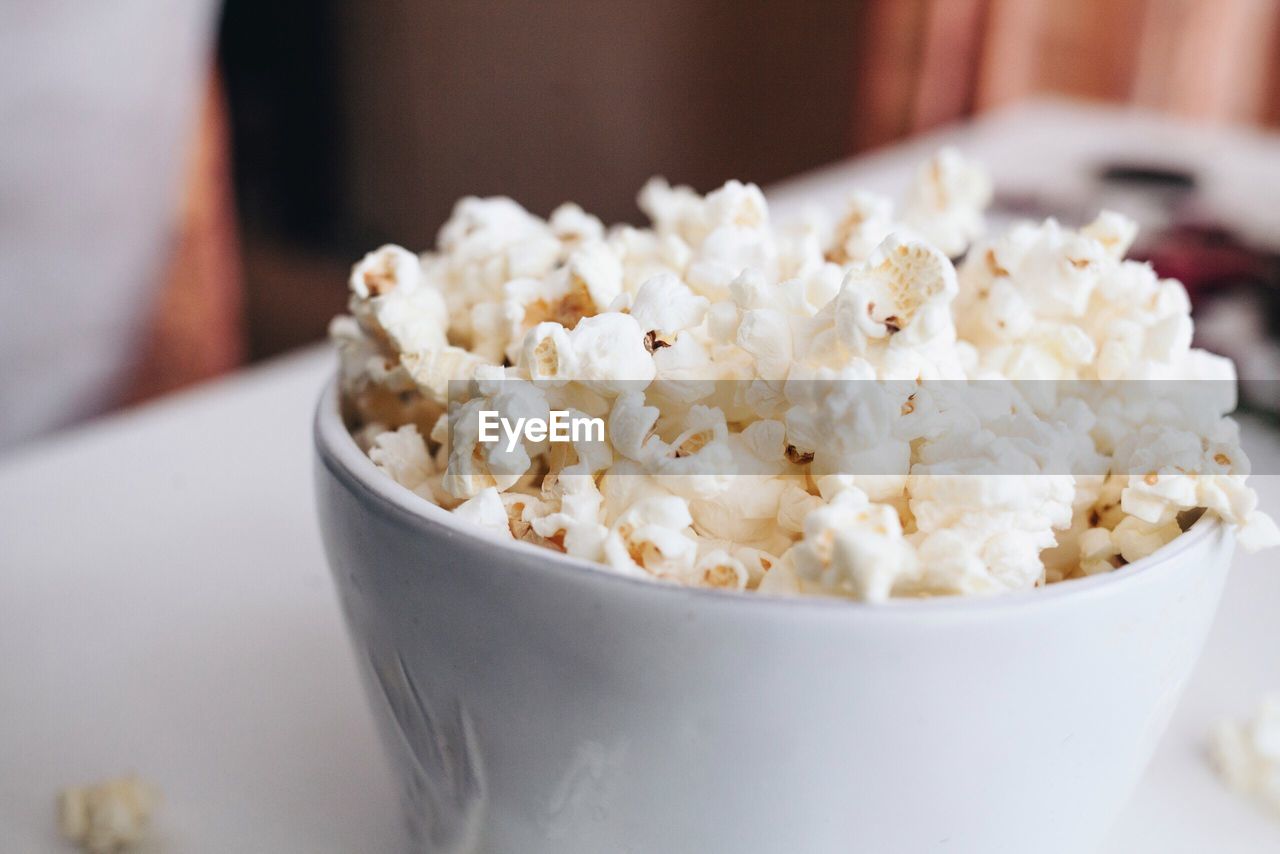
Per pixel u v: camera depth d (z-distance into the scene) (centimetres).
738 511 30
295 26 223
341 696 41
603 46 182
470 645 29
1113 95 139
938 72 135
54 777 38
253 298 207
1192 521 31
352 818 37
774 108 163
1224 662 43
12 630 43
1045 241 34
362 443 35
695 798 29
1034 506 29
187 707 41
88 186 88
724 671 27
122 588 46
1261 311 70
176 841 36
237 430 57
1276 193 92
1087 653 28
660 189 42
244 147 233
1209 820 37
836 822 28
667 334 31
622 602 27
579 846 30
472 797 31
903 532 30
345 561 31
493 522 30
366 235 233
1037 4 138
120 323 99
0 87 79
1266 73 138
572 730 29
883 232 36
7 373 88
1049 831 30
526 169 202
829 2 151
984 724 28
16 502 50
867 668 27
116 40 85
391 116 219
